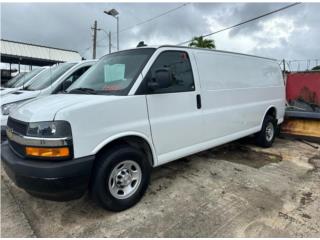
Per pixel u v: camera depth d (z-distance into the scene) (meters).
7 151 3.08
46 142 2.64
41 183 2.61
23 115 2.96
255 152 5.58
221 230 2.81
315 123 6.42
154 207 3.28
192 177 4.20
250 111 5.16
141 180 3.36
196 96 3.94
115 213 3.16
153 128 3.40
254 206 3.29
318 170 4.53
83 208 3.28
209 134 4.23
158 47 3.54
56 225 2.94
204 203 3.37
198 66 4.04
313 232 2.76
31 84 6.10
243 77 4.99
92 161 2.82
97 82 3.62
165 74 3.19
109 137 2.96
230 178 4.16
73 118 2.71
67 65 6.17
